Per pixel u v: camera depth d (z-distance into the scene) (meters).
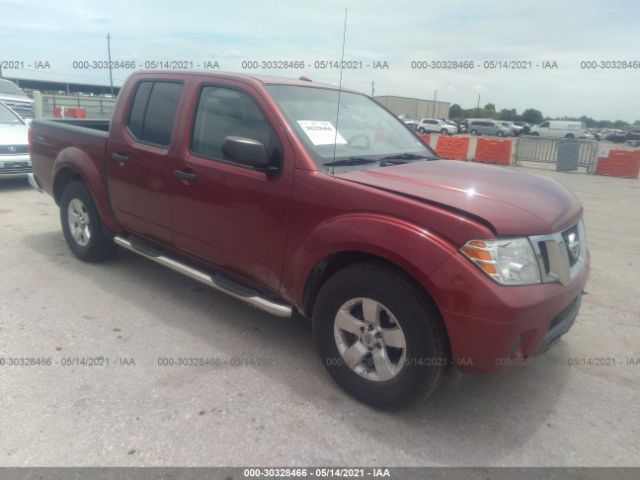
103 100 25.16
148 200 3.98
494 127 44.66
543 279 2.54
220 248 3.51
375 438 2.65
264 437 2.61
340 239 2.75
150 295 4.30
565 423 2.86
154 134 3.94
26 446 2.46
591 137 42.34
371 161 3.38
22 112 13.98
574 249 2.92
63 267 4.86
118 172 4.21
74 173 4.84
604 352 3.67
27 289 4.32
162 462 2.41
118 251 5.36
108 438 2.54
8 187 8.67
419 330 2.57
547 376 3.33
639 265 5.69
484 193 2.80
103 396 2.88
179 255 4.03
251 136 3.29
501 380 3.25
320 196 2.90
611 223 7.96
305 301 3.12
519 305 2.38
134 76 4.23
